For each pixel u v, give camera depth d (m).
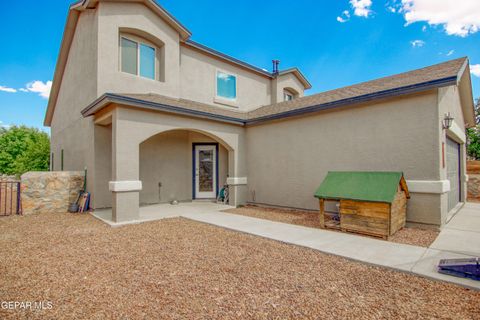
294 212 8.75
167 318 2.74
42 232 6.28
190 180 11.72
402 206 6.21
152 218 7.75
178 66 11.31
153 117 7.93
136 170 7.51
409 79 7.30
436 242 5.20
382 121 6.96
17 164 23.22
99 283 3.57
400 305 2.96
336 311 2.85
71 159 12.08
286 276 3.77
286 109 9.77
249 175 10.53
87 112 8.77
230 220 7.45
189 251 4.89
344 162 7.72
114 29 9.48
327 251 4.71
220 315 2.80
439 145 6.04
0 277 3.76
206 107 10.94
